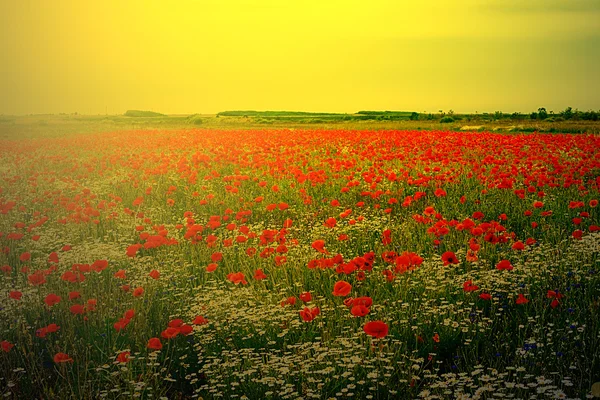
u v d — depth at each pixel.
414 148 18.05
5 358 5.27
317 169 16.28
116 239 9.78
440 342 5.21
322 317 5.70
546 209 10.35
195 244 8.65
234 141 23.91
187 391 4.85
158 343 4.62
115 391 4.63
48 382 4.97
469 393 4.14
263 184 11.78
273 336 5.44
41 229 10.70
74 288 6.88
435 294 6.23
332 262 5.92
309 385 4.50
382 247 8.09
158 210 11.91
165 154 21.67
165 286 6.96
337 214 10.72
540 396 4.09
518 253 7.53
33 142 29.44
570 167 13.36
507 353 4.93
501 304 6.07
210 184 14.20
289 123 63.53
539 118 54.94
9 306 6.38
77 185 14.92
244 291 6.49
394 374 4.53
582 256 7.16
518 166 14.43
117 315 6.09
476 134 24.62
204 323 5.50
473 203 10.98
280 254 7.21
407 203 9.44
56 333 5.89
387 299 6.07
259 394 4.49
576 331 5.12
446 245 7.98
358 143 22.69
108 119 98.06
